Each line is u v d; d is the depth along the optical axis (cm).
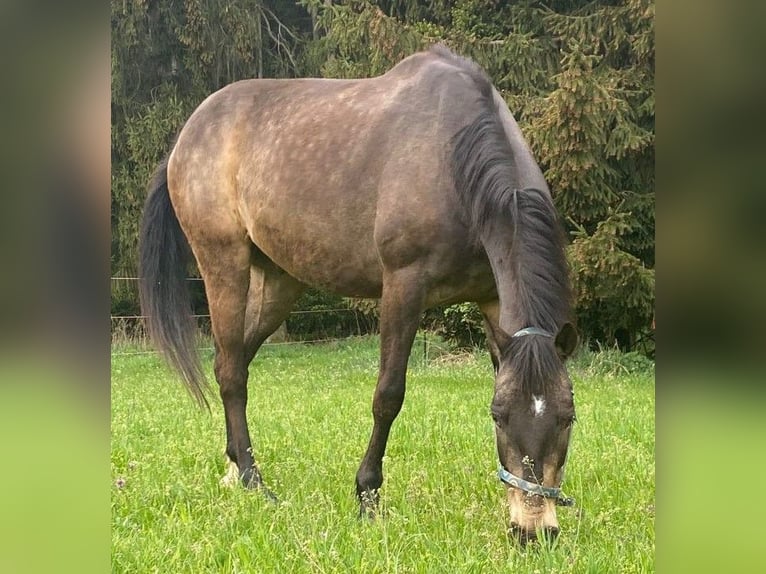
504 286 330
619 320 1072
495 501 371
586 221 1070
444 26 1268
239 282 470
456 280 379
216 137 473
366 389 854
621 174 1071
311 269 430
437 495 376
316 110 437
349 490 399
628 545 297
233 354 466
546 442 270
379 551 293
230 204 467
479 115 366
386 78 427
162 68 1580
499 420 279
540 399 272
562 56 1148
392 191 379
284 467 450
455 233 368
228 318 467
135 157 1496
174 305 507
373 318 1548
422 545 302
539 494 269
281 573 277
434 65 406
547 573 263
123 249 1520
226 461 466
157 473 427
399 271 375
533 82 1156
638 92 1054
